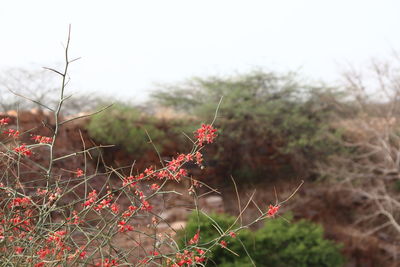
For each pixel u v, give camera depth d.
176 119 14.55
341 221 12.99
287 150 14.77
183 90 16.92
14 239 2.48
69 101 14.12
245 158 15.10
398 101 13.23
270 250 7.05
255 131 15.29
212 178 14.48
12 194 2.68
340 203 13.51
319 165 14.20
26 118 10.61
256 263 6.18
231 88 15.95
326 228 12.20
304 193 13.84
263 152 15.44
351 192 13.69
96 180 8.95
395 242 12.18
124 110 13.30
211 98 15.88
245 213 11.28
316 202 13.37
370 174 13.34
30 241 2.41
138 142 12.73
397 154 12.72
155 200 8.02
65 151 9.45
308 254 7.25
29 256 2.36
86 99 14.96
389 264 11.23
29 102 12.96
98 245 2.60
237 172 15.01
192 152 2.81
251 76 15.88
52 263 2.35
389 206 12.88
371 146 12.97
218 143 14.58
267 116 15.04
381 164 13.04
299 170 15.26
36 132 10.42
